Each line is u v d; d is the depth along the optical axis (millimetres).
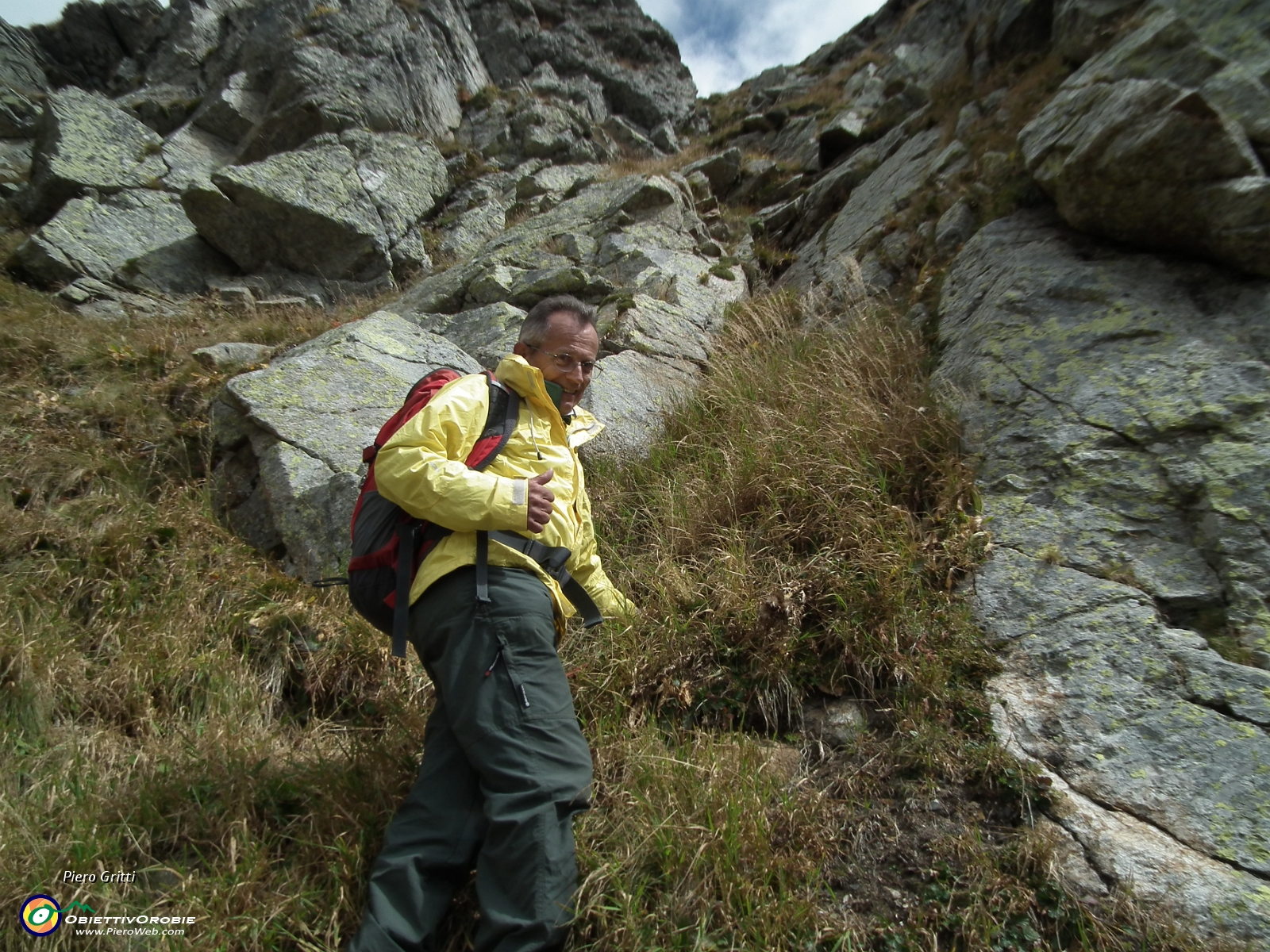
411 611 2250
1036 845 2188
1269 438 2986
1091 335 3656
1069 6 5656
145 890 2234
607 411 4641
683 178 9586
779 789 2465
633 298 6250
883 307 4949
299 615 3334
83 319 7121
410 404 2396
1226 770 2295
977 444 3541
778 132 13789
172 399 5047
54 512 3895
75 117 11594
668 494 3797
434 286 7758
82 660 3070
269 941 2088
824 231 7574
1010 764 2391
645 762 2545
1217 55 4008
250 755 2697
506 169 13305
